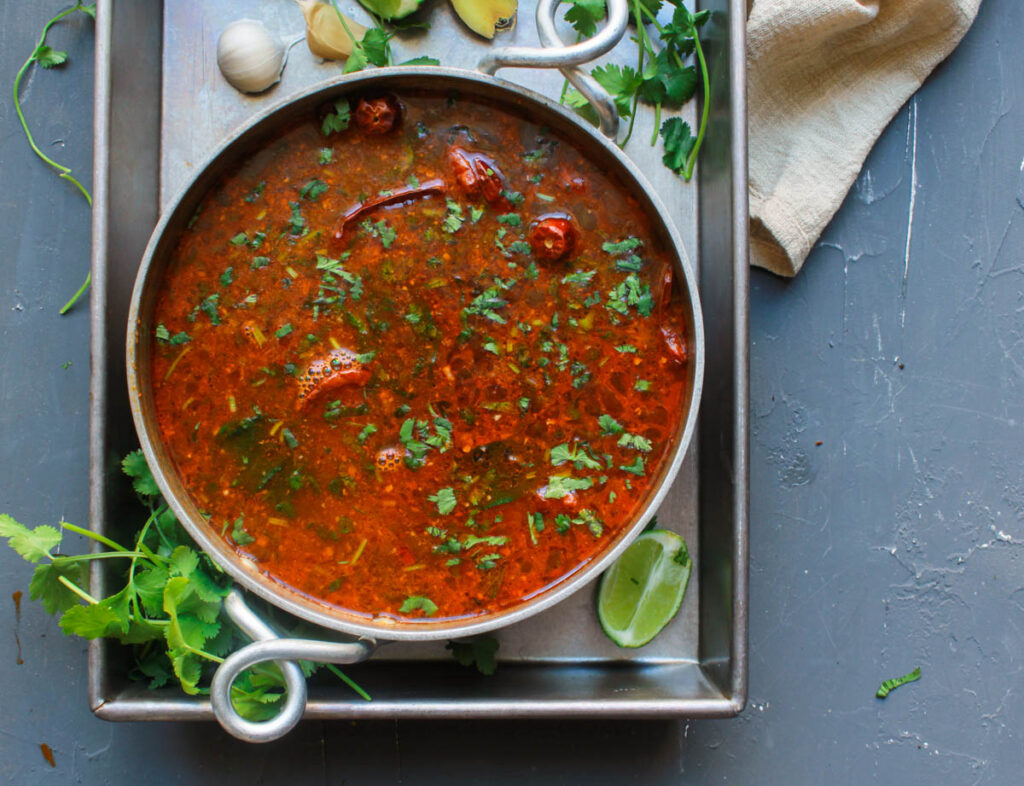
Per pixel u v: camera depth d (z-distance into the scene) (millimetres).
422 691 563
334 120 549
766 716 620
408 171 555
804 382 628
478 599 556
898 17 603
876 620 625
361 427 557
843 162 619
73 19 623
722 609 567
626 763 614
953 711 622
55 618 612
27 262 619
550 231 546
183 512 531
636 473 558
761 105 617
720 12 574
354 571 555
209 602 546
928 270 627
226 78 588
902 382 630
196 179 535
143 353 542
